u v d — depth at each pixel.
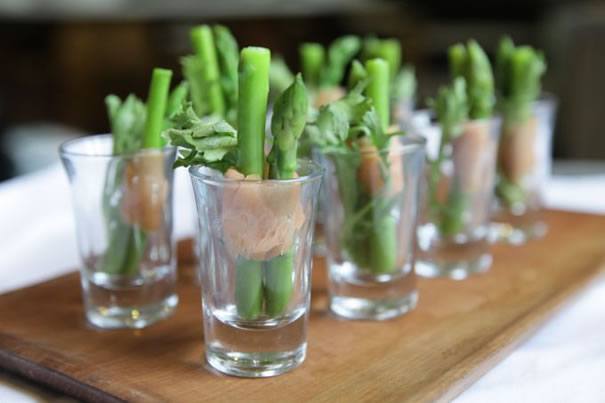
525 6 2.00
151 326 0.50
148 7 1.78
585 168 0.84
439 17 2.12
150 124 0.50
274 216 0.43
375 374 0.44
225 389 0.43
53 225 0.67
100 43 1.66
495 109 0.62
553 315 0.52
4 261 0.62
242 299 0.44
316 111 0.52
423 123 0.57
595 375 0.46
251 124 0.43
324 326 0.50
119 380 0.44
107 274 0.50
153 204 0.50
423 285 0.55
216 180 0.43
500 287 0.55
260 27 1.77
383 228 0.49
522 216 0.63
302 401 0.42
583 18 1.40
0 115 1.57
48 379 0.45
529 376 0.46
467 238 0.56
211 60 0.56
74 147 0.51
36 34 1.60
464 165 0.56
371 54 0.63
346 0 2.09
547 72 1.71
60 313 0.52
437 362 0.45
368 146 0.49
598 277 0.57
